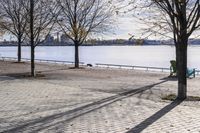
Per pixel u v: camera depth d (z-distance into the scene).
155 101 14.20
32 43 26.61
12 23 43.78
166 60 61.31
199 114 11.25
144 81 23.64
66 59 64.44
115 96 15.65
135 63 52.34
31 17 26.45
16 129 9.19
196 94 17.17
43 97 15.14
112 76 27.56
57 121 10.16
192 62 53.75
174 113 11.41
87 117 10.76
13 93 16.47
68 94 16.19
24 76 26.30
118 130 8.98
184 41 14.95
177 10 14.56
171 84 21.66
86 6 37.50
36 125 9.66
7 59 55.41
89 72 31.50
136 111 11.75
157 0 15.05
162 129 9.10
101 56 80.88
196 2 14.66
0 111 11.80
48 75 27.72
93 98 14.89
